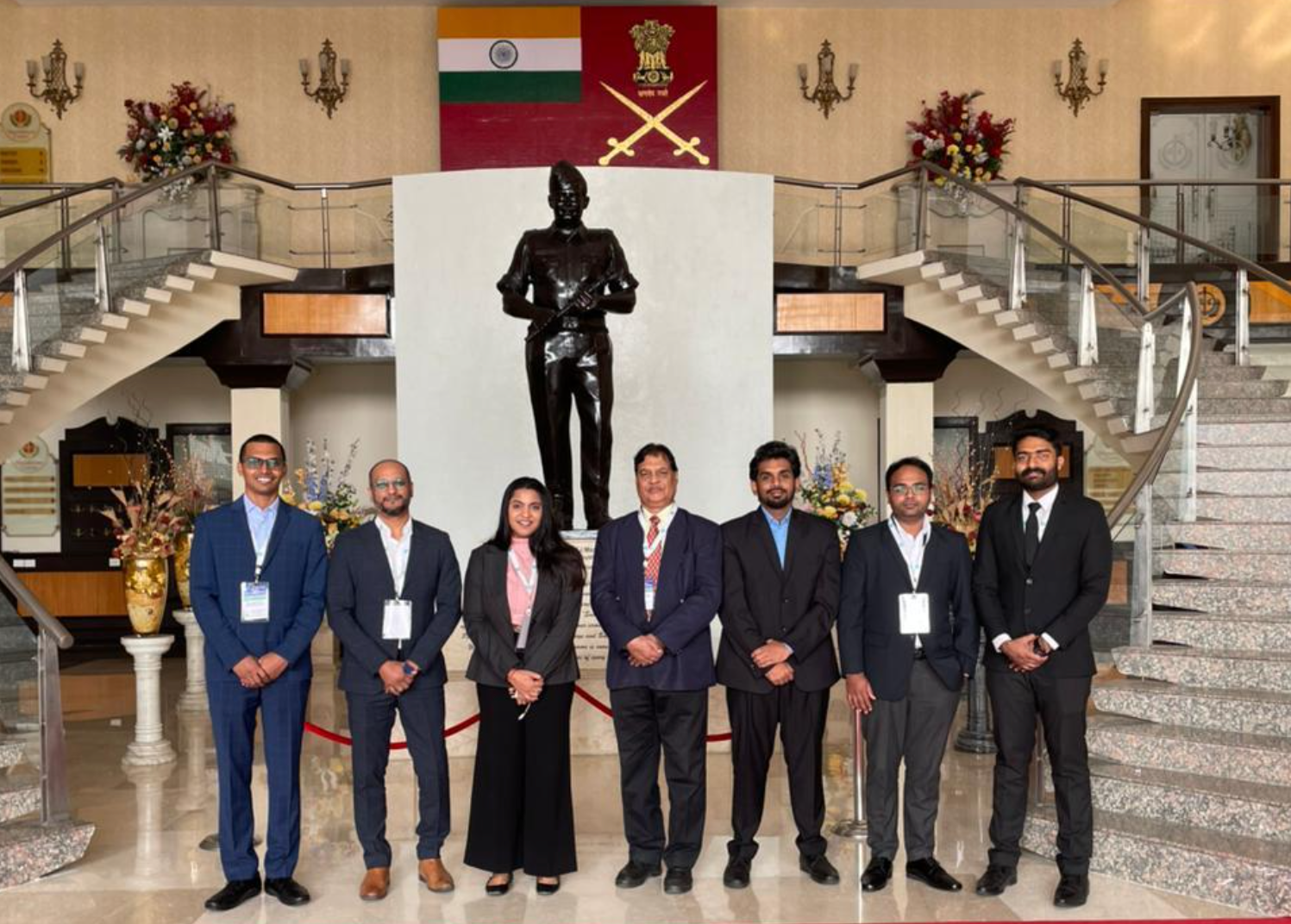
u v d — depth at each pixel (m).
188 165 14.05
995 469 14.29
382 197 12.43
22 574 13.75
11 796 5.36
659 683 4.90
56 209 10.92
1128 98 15.04
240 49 14.81
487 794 4.93
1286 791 4.96
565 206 7.84
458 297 11.67
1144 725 5.56
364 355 12.09
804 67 14.95
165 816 6.41
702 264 11.81
